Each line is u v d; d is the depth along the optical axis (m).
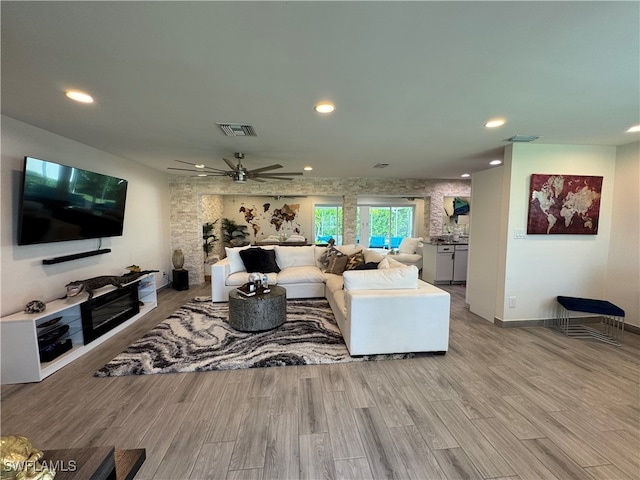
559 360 2.77
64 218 3.01
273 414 1.99
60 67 1.68
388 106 2.26
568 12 1.21
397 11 1.20
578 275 3.66
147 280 4.29
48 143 2.94
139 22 1.28
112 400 2.15
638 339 3.26
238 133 2.98
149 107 2.28
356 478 1.50
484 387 2.31
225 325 3.61
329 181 6.39
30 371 2.37
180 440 1.76
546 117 2.50
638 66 1.65
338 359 2.75
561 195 3.49
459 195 6.82
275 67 1.68
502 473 1.53
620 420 1.93
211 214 8.13
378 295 2.75
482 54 1.54
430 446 1.71
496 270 3.73
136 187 4.61
